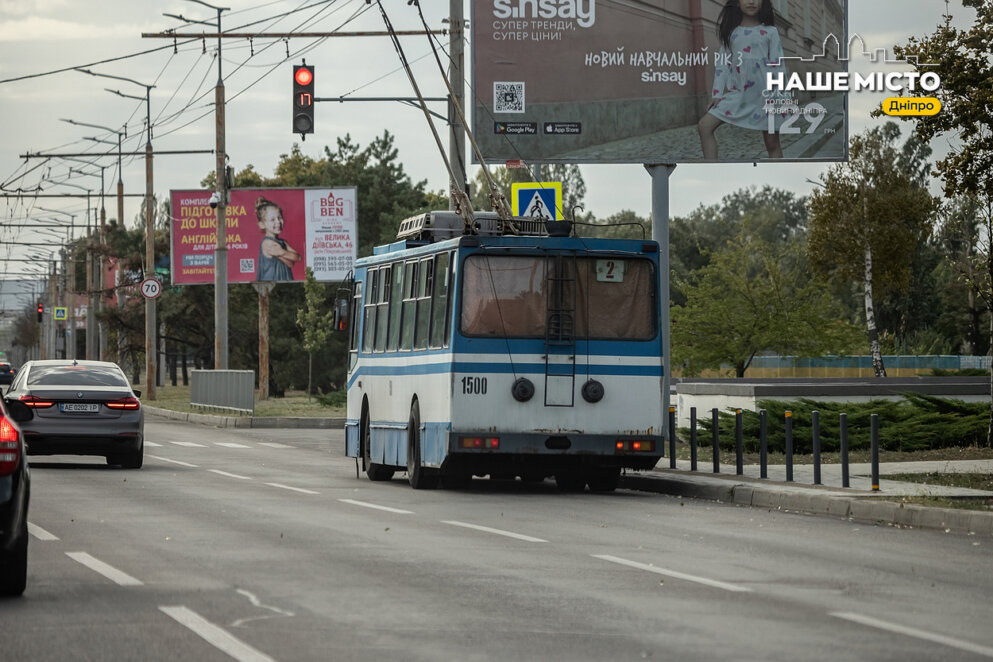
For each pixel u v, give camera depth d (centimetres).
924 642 1797
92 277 18912
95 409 5078
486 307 4256
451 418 4216
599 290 4319
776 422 5594
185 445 7019
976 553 2819
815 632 1864
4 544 2038
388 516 3469
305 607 2034
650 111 5597
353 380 5381
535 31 5588
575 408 4269
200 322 16888
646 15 5591
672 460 4872
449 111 5897
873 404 5912
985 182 5531
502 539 2959
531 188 5672
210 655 1678
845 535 3153
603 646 1750
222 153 10256
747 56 5609
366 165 16675
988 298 6247
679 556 2698
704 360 13325
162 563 2514
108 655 1677
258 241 13488
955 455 5262
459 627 1878
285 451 6675
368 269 5275
